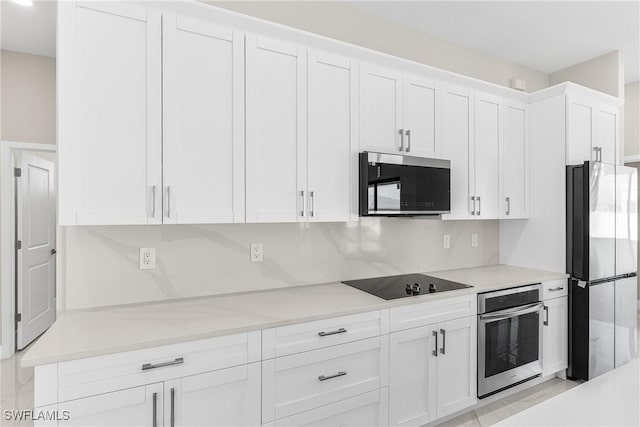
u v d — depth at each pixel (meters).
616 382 0.97
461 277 2.70
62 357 1.27
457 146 2.61
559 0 2.46
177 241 2.01
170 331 1.51
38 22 2.63
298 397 1.72
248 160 1.85
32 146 3.14
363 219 2.61
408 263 2.81
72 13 1.51
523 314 2.55
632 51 3.25
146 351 1.40
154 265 1.96
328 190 2.08
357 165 2.17
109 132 1.56
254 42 1.87
